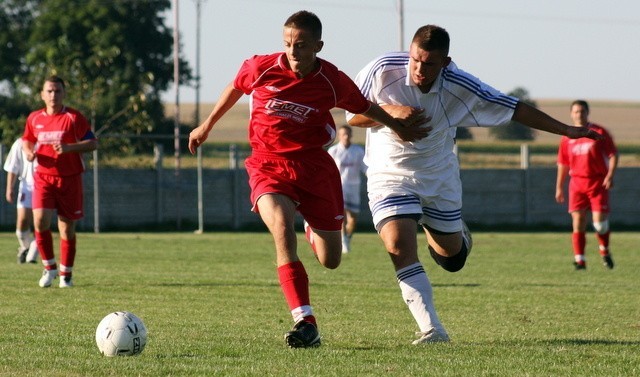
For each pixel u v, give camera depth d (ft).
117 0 444.14
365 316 77.71
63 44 265.34
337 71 59.72
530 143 624.18
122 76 404.98
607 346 59.52
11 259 140.87
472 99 62.44
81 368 49.80
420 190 63.26
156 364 50.98
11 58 490.49
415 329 69.62
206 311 80.33
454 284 107.65
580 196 133.49
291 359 53.06
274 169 60.64
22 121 260.42
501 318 77.41
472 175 253.65
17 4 522.06
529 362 52.47
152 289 97.86
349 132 163.32
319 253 62.85
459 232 65.92
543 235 223.51
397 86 62.49
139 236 206.49
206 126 62.44
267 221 59.31
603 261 134.92
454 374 48.57
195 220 239.50
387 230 62.34
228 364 51.29
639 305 87.61
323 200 61.21
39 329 67.46
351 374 48.34
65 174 98.84
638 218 259.39
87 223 230.07
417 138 61.36
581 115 133.28
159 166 234.99
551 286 105.91
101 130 246.68
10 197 128.77
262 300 88.89
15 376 47.98
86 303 85.25
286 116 59.62
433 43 58.90
